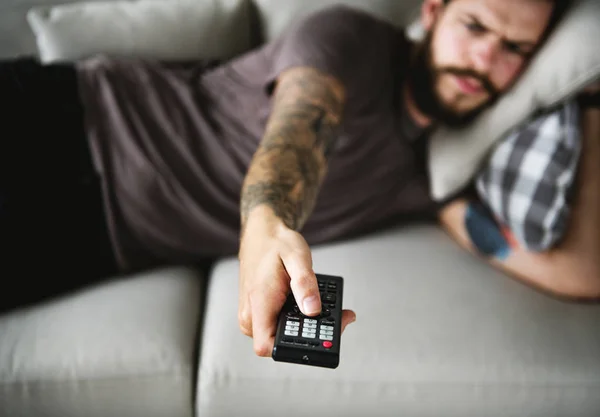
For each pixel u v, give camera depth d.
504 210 0.97
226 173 1.02
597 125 0.94
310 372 0.80
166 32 1.20
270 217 0.60
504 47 0.96
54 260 0.91
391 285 0.92
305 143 0.74
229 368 0.80
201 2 1.22
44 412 0.81
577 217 0.94
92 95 1.02
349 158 1.03
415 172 1.10
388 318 0.85
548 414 0.81
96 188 0.96
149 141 1.00
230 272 0.98
